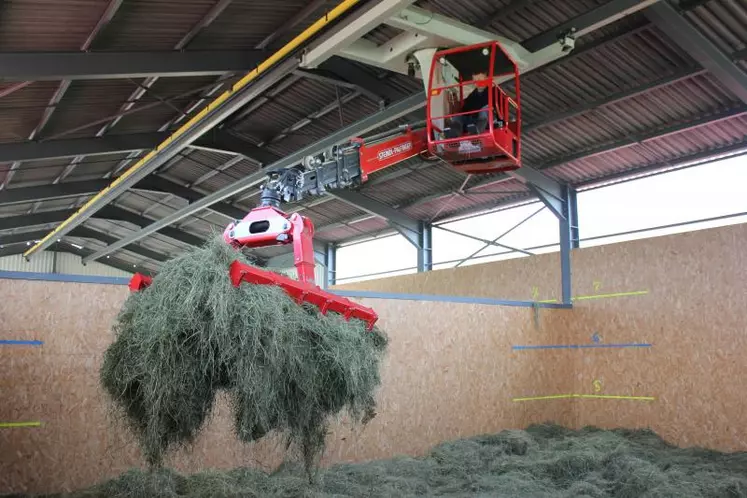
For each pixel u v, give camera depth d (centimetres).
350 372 388
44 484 514
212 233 390
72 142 1069
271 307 356
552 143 1028
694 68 786
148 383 355
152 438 366
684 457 755
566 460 670
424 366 793
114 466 549
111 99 945
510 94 927
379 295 766
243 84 793
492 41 546
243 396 361
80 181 1465
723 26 711
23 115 913
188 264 364
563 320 990
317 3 754
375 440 731
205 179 1536
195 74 795
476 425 836
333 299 400
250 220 412
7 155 1010
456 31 566
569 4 748
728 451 804
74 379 542
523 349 919
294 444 421
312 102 1103
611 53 809
